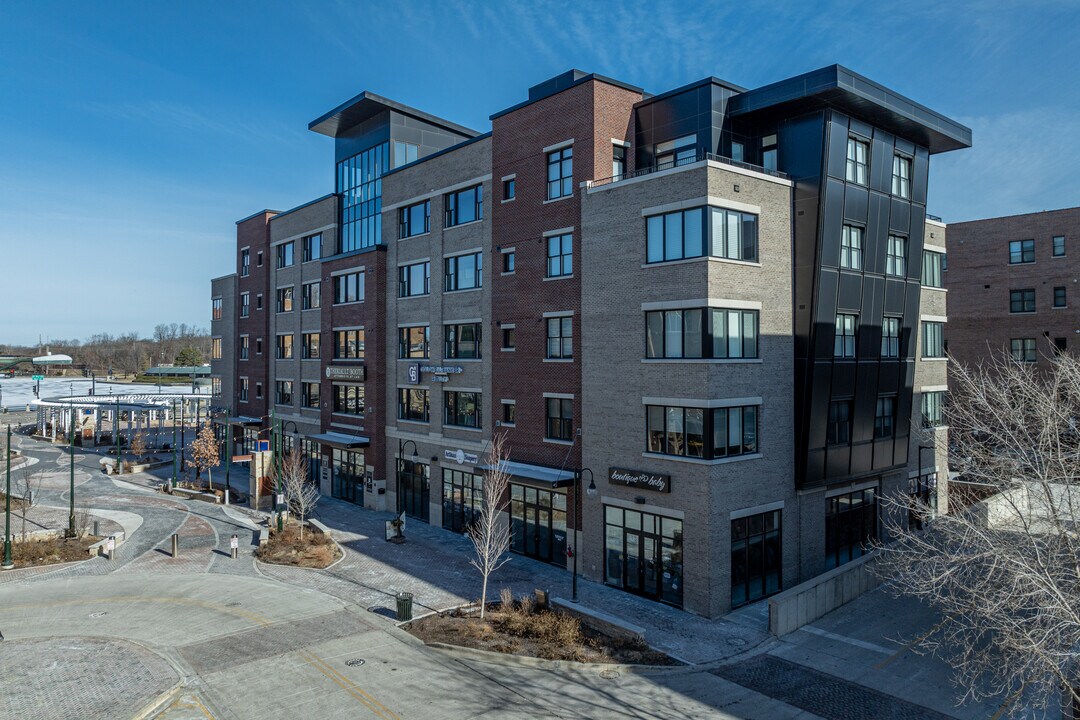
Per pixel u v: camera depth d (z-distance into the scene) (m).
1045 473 15.43
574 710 17.47
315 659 20.42
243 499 45.84
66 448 72.56
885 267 30.30
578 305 29.02
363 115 44.66
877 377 30.38
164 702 17.80
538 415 30.98
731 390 24.64
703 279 23.92
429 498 38.16
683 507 24.53
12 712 17.08
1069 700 14.88
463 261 36.00
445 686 18.75
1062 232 51.78
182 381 150.75
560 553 29.84
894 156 30.66
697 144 27.45
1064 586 16.39
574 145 29.19
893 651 21.28
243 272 59.72
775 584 26.56
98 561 31.08
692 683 19.12
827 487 28.97
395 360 40.81
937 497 36.94
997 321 54.59
